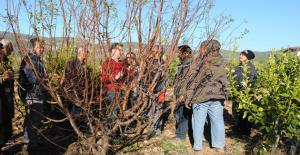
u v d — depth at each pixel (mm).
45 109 5859
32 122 5383
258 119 5598
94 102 4352
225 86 5668
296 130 5457
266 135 5781
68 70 4266
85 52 3977
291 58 6219
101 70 4203
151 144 5973
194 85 5320
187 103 5414
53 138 6117
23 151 5453
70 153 5477
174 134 6555
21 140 6121
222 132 5816
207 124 6773
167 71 4699
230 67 6766
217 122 5797
